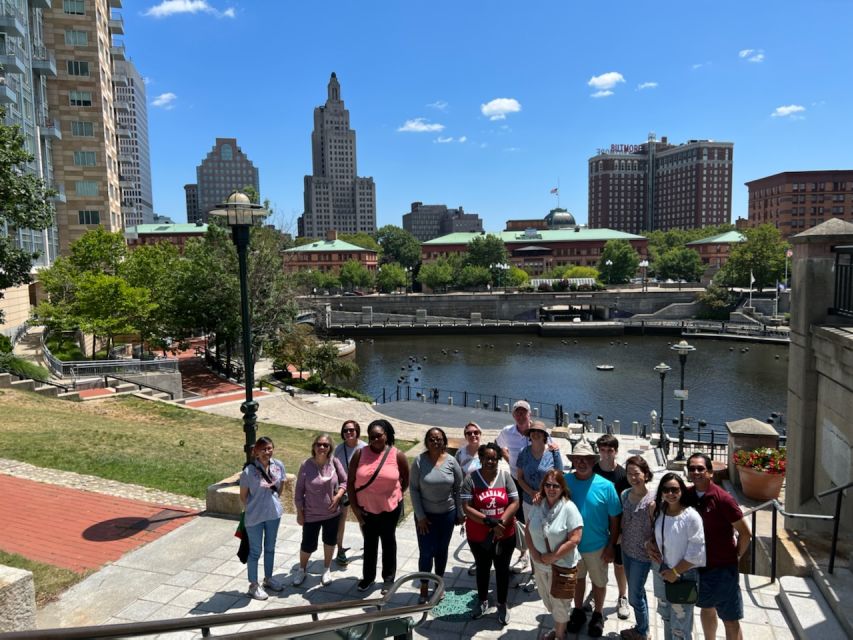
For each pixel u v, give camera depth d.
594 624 6.48
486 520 6.58
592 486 6.34
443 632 6.61
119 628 2.67
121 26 65.88
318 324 76.00
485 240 129.75
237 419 23.67
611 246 127.31
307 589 7.58
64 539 9.23
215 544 8.95
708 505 5.83
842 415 8.83
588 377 54.72
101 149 57.72
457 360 64.88
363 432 25.83
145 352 47.88
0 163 20.44
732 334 79.69
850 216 136.00
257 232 40.19
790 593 7.21
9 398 20.72
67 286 37.34
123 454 14.46
